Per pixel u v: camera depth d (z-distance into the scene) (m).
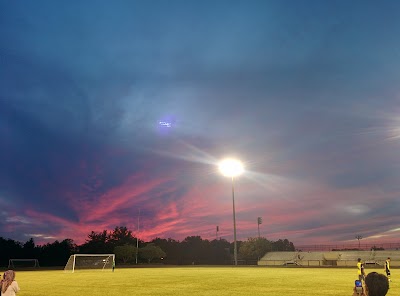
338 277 33.72
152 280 31.27
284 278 32.47
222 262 97.38
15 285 9.89
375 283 4.08
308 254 96.44
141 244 133.50
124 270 56.06
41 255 113.00
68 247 117.12
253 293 20.86
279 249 145.12
